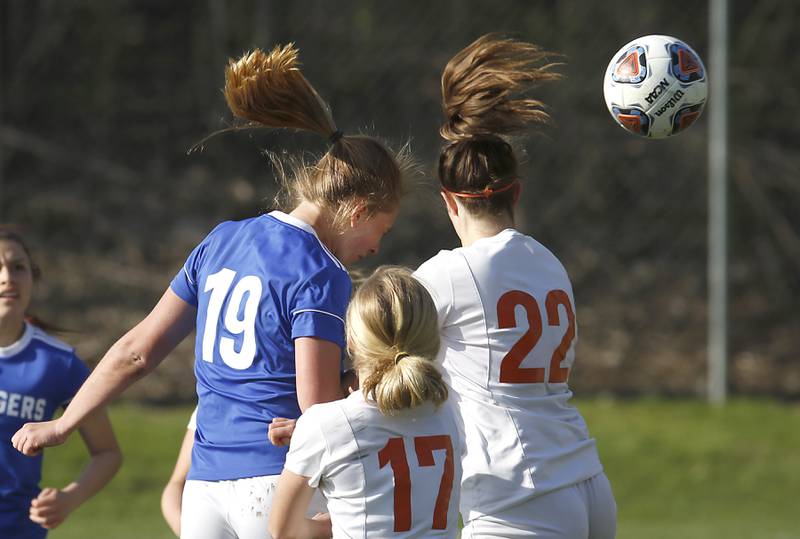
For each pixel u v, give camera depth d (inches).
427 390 438.9
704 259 1742.1
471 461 489.1
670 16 1813.5
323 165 494.9
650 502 1159.0
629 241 1749.5
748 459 1243.2
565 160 1765.5
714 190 1379.2
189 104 1798.7
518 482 482.3
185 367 1460.4
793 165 1785.2
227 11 1752.0
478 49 519.8
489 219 516.7
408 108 1732.3
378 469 445.4
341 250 497.0
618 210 1761.8
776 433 1304.1
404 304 447.5
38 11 1759.4
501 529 482.3
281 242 475.5
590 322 1631.4
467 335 494.9
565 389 514.3
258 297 465.1
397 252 1646.2
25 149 1733.5
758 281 1723.7
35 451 502.9
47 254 1657.2
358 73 1733.5
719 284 1391.5
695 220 1760.6
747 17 1835.6
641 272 1723.7
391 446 447.8
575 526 486.9
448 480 458.0
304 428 445.7
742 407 1379.2
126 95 1792.6
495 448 486.3
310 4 1740.9
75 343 1485.0
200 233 1722.4
